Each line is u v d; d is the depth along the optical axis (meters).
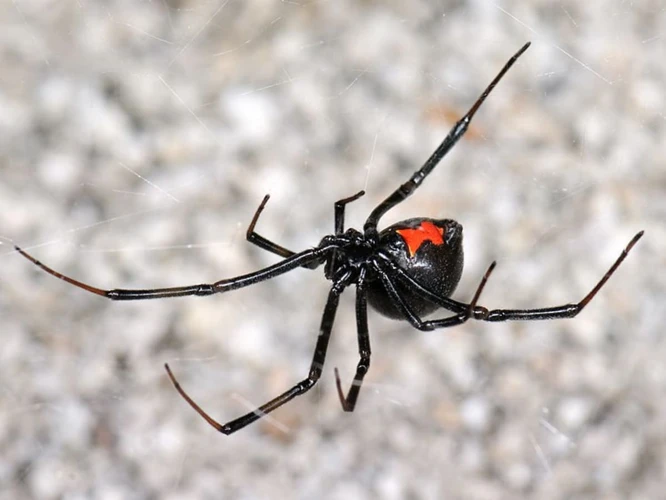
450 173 0.29
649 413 0.28
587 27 0.29
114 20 0.30
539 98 0.29
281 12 0.30
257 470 0.28
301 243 0.29
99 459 0.28
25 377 0.29
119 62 0.30
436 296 0.24
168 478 0.28
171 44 0.30
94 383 0.29
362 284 0.24
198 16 0.30
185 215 0.29
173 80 0.30
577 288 0.29
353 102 0.30
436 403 0.28
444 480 0.28
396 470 0.28
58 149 0.30
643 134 0.29
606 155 0.29
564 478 0.28
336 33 0.30
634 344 0.29
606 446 0.28
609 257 0.29
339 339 0.29
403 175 0.29
